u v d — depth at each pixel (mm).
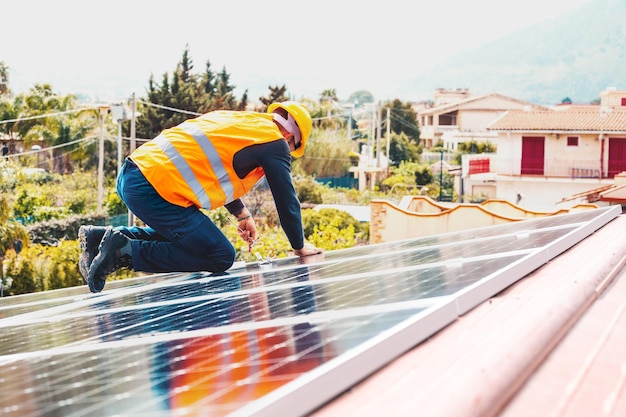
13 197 43469
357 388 1486
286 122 4566
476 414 1317
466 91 122375
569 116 50094
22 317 3842
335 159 65188
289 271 4012
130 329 2586
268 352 1698
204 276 4445
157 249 4258
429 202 16922
